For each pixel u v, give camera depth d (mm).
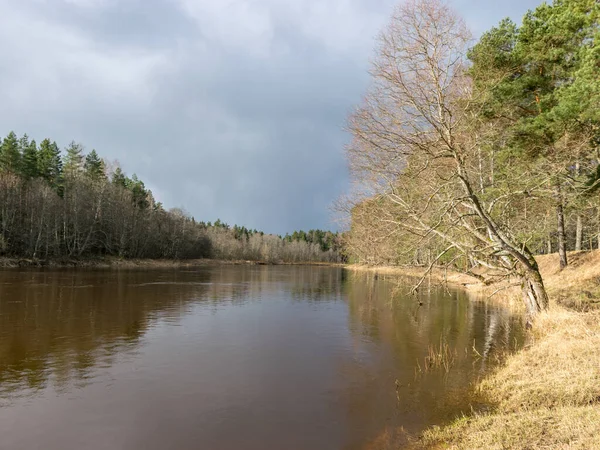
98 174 75375
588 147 16938
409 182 14531
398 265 16125
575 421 6215
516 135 18156
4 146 63469
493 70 16344
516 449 5750
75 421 8523
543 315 13938
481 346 14414
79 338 15789
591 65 15031
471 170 16125
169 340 15781
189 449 7348
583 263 25188
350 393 10156
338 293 34062
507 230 15141
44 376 11367
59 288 30484
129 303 24781
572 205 19141
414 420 8352
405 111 12758
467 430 7113
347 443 7520
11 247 55875
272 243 138375
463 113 12750
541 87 18578
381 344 15250
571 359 9594
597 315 12711
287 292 34500
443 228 15523
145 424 8398
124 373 11703
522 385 8930
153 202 90812
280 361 13055
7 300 24156
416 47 12094
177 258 88562
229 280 46406
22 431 8039
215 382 11008
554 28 17625
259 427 8258
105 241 70562
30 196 58562
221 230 135375
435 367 12039
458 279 38125
